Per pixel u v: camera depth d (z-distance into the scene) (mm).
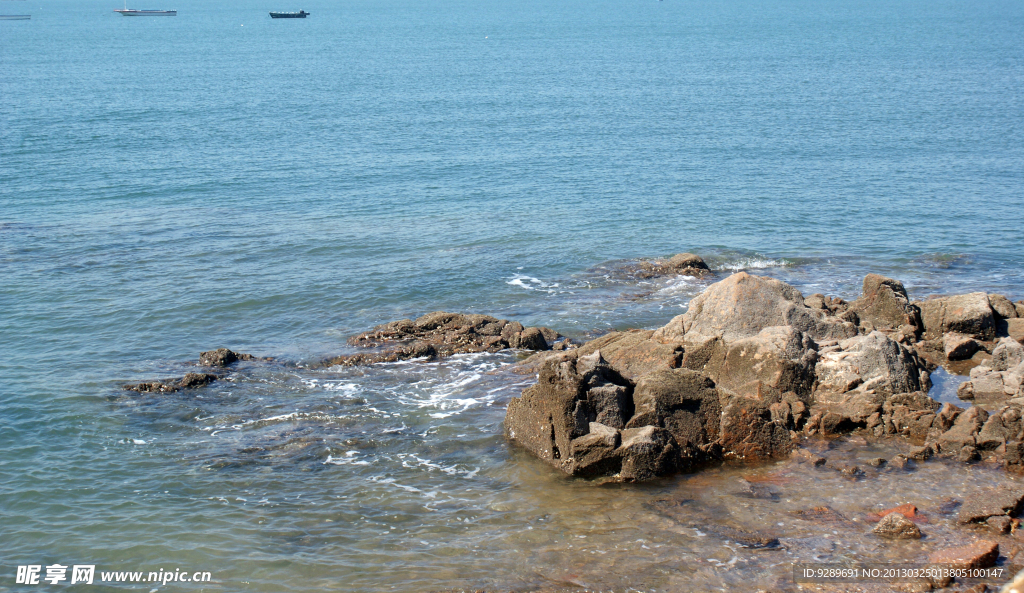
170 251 40719
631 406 22203
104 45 193625
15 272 37094
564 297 34938
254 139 71312
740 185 55156
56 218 46344
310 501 19688
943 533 17312
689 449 21078
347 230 44688
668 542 17453
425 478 20734
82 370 27469
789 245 42531
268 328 31688
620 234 44250
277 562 17250
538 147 68562
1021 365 24188
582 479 20469
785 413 22531
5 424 23438
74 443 22531
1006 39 188625
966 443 20844
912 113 84625
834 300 31344
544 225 45812
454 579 16453
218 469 21188
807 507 18672
